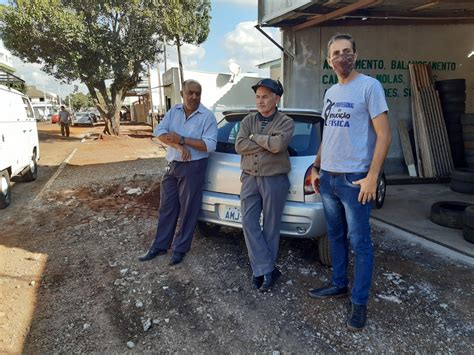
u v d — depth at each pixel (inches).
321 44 294.5
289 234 135.6
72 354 102.1
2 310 122.2
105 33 656.4
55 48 653.9
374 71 301.0
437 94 298.7
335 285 124.0
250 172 129.0
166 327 112.4
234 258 154.7
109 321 116.0
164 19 639.1
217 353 101.3
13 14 601.3
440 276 138.1
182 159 142.4
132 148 598.9
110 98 860.0
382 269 143.9
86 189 288.4
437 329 108.6
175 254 151.3
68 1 647.8
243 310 119.4
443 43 306.3
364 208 105.0
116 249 168.4
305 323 112.5
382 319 113.4
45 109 2455.7
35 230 199.5
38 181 342.6
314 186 123.1
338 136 104.6
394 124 309.1
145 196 256.1
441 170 289.6
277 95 126.3
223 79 760.3
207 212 150.2
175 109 148.2
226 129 161.6
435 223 191.9
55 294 132.2
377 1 208.1
